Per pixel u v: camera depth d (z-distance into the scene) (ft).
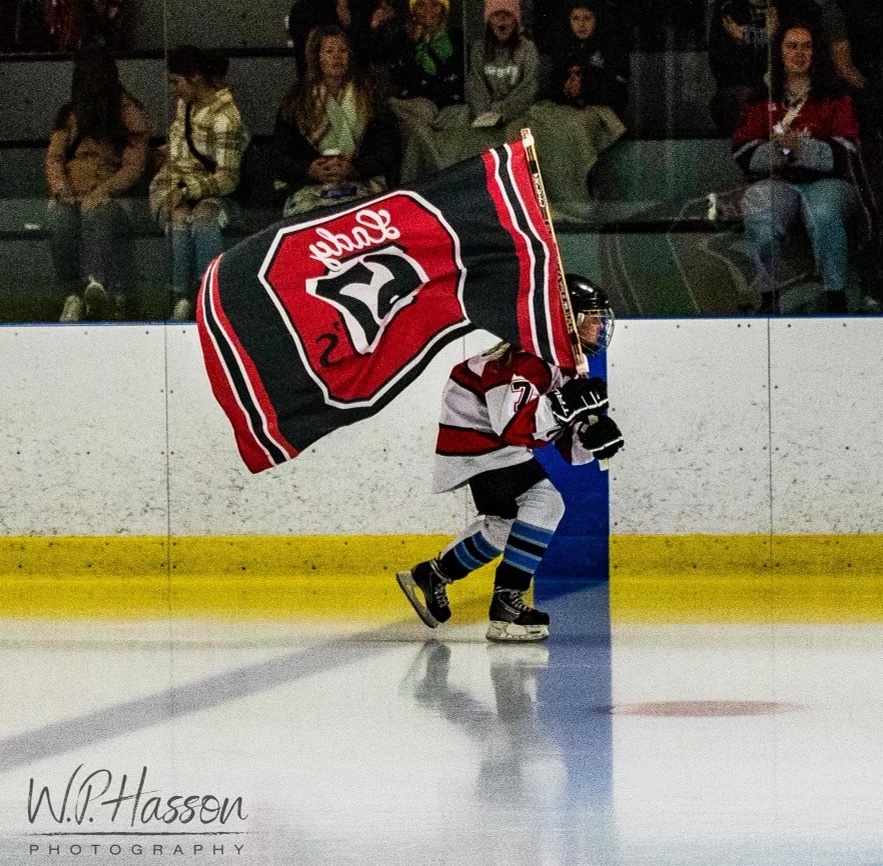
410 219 35.55
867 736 26.96
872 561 50.26
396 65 51.19
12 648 37.96
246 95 51.26
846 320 50.14
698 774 24.29
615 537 50.52
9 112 51.42
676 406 50.24
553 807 22.36
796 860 19.71
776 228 51.03
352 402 35.53
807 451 50.29
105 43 51.21
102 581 50.49
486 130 51.24
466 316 35.55
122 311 51.67
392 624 41.42
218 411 50.72
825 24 50.44
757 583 49.06
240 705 30.55
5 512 51.13
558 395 36.52
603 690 31.53
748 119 50.85
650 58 50.85
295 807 22.66
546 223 35.53
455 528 50.44
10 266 51.70
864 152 50.88
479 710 29.60
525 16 50.83
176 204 51.44
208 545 50.93
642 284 51.29
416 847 20.44
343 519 50.65
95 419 50.90
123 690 32.37
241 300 35.14
